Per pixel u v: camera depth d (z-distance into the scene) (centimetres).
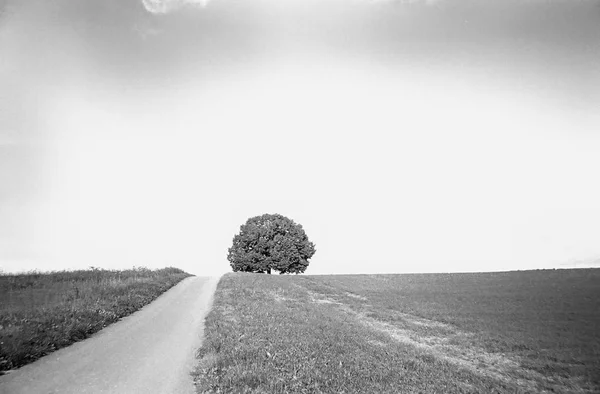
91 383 1030
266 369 1162
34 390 959
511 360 2102
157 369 1174
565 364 2023
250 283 4234
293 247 7194
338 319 2706
